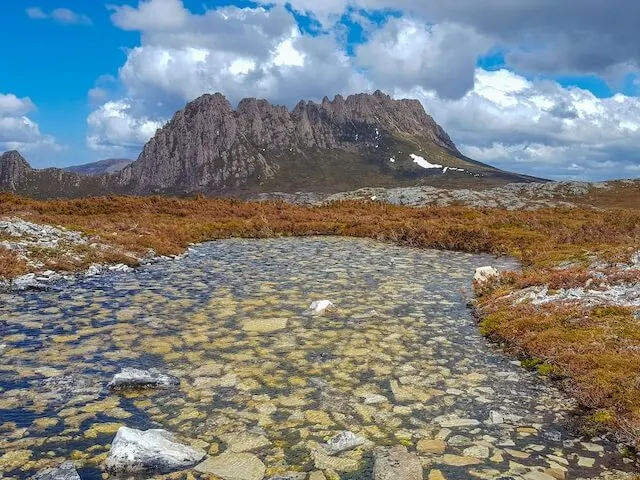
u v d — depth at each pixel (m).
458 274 20.25
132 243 24.16
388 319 12.95
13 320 12.10
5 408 7.41
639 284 13.90
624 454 6.48
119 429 6.30
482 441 6.74
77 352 9.93
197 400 7.86
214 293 15.63
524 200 85.44
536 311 12.51
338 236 36.12
